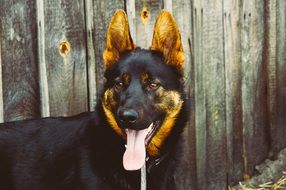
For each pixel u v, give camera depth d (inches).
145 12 87.6
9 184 74.6
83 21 83.0
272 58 103.9
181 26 90.7
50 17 80.5
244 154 100.8
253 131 101.9
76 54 83.0
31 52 80.0
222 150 97.3
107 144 72.2
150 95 71.6
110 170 71.9
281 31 104.9
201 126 94.1
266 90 103.7
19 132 75.7
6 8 77.7
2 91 78.6
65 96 82.7
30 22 79.4
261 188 99.1
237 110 99.1
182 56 73.7
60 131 75.2
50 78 81.5
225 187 98.3
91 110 85.0
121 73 71.6
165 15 73.4
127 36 73.7
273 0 102.9
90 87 84.5
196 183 94.4
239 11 97.7
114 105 71.6
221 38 95.5
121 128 70.7
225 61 96.4
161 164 74.2
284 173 103.6
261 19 101.5
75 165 72.7
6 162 74.6
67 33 81.9
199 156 94.3
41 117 79.6
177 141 75.2
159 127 73.3
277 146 106.1
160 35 73.7
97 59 84.7
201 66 93.4
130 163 70.5
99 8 84.0
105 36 84.8
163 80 72.2
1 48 78.0
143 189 73.1
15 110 80.0
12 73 79.1
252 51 100.5
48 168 74.0
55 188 73.6
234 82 98.2
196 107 93.0
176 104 73.7
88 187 71.4
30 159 74.5
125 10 85.8
